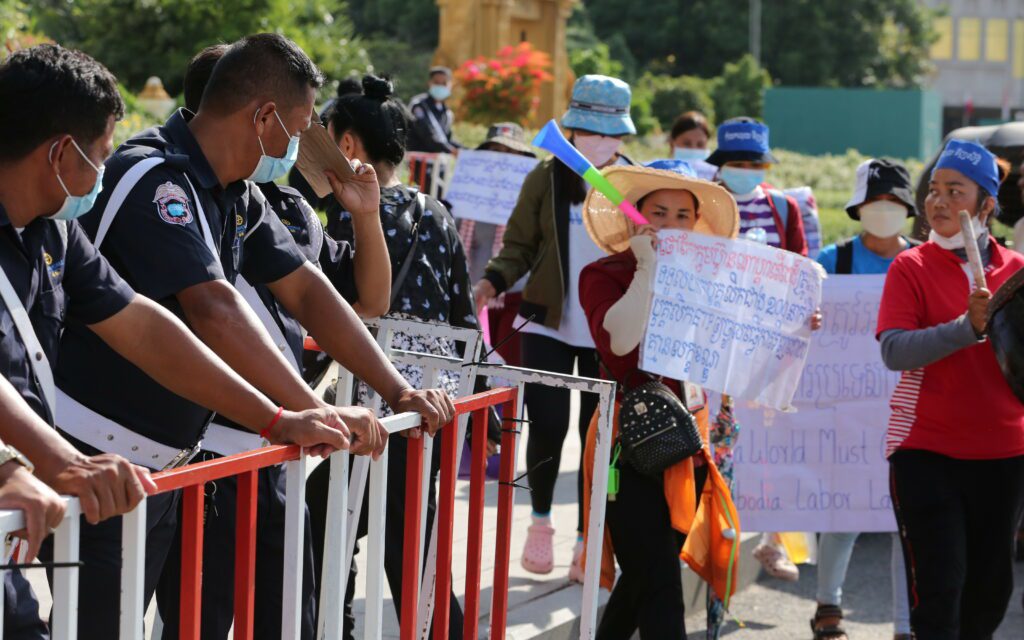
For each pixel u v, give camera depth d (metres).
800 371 4.57
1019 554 6.72
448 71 15.09
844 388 5.75
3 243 2.56
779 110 48.16
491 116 23.05
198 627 2.51
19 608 2.56
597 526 3.73
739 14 69.38
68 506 2.18
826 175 28.80
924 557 4.44
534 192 5.73
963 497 4.51
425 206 4.38
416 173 14.05
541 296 5.66
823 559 5.60
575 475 7.26
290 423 2.74
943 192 4.57
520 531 6.11
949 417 4.45
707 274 4.33
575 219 5.68
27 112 2.47
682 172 4.59
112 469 2.24
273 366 2.93
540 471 5.48
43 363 2.61
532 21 34.50
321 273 3.39
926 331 4.41
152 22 21.72
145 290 2.97
